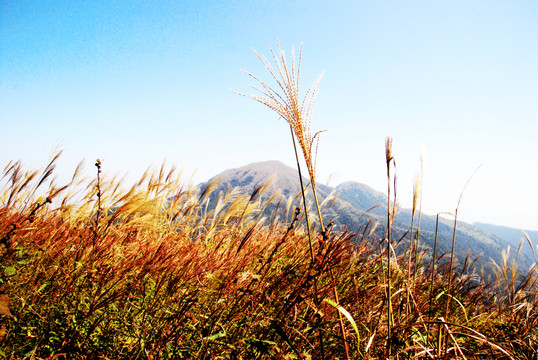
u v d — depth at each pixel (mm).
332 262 1602
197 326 1915
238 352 1713
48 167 2814
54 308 1952
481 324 2941
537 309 3303
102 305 1831
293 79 1603
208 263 2316
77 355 1600
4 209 2641
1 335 1480
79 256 2297
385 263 2809
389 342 1569
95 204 2807
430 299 2217
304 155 1584
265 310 1973
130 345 1819
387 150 1593
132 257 2273
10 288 1865
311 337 1901
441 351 1916
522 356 2219
